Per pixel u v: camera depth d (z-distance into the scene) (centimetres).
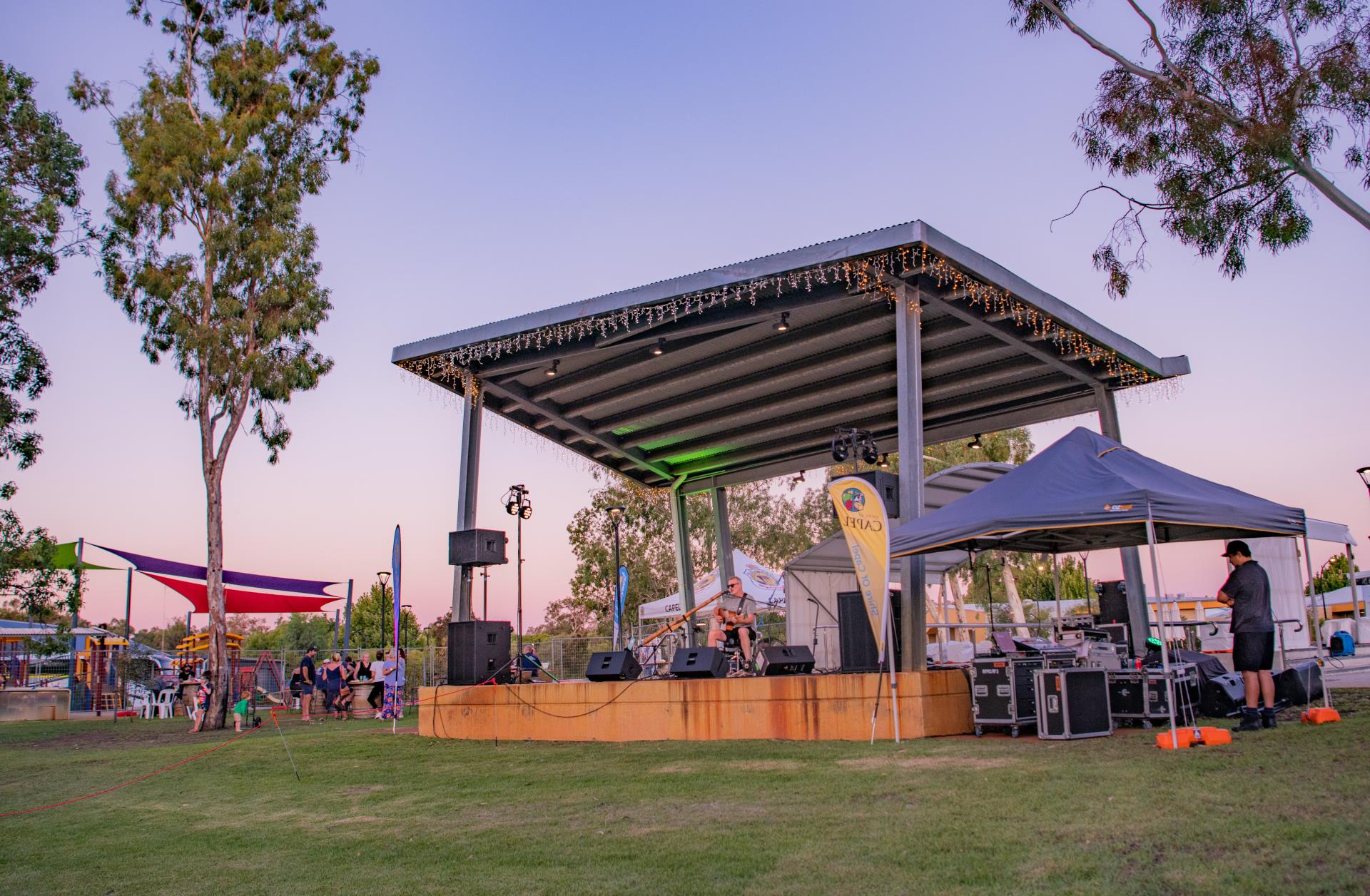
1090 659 985
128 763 1133
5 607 2272
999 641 1155
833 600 1831
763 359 1420
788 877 446
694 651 1136
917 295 1099
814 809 592
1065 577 3491
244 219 1875
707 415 1702
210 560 1803
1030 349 1291
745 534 3966
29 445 2230
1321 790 504
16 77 2144
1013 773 644
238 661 2489
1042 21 1290
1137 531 1069
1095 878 396
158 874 562
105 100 1838
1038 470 937
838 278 1098
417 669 2480
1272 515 848
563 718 1192
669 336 1291
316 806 766
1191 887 373
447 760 1022
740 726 1048
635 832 573
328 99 2003
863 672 1043
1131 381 1405
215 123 1831
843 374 1502
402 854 568
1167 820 471
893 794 614
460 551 1372
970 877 415
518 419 1730
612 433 1817
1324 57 1123
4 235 2033
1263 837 426
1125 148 1270
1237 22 1186
